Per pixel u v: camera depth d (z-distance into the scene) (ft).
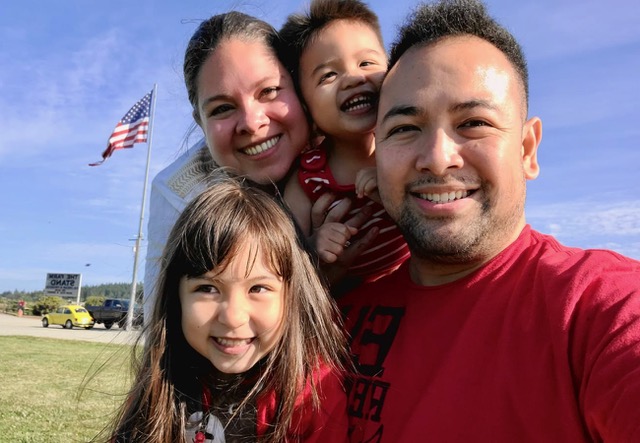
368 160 2.07
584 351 1.06
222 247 1.65
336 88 2.05
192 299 1.69
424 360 1.36
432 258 1.45
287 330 1.73
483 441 1.12
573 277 1.17
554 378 1.08
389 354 1.48
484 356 1.24
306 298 1.79
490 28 1.45
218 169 2.23
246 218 1.71
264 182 2.16
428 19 1.51
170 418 1.75
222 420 1.72
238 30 2.16
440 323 1.40
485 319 1.30
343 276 2.00
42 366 9.98
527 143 1.57
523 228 1.50
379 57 2.11
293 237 1.81
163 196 3.01
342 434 1.49
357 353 1.59
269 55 2.15
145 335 1.96
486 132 1.36
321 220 2.03
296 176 2.18
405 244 1.96
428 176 1.39
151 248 3.03
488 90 1.36
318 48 2.09
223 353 1.67
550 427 1.05
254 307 1.68
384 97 1.52
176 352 1.82
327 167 2.08
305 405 1.65
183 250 1.73
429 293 1.50
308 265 1.83
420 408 1.25
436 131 1.38
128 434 1.80
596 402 0.97
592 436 1.00
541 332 1.15
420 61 1.43
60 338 18.04
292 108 2.16
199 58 2.22
